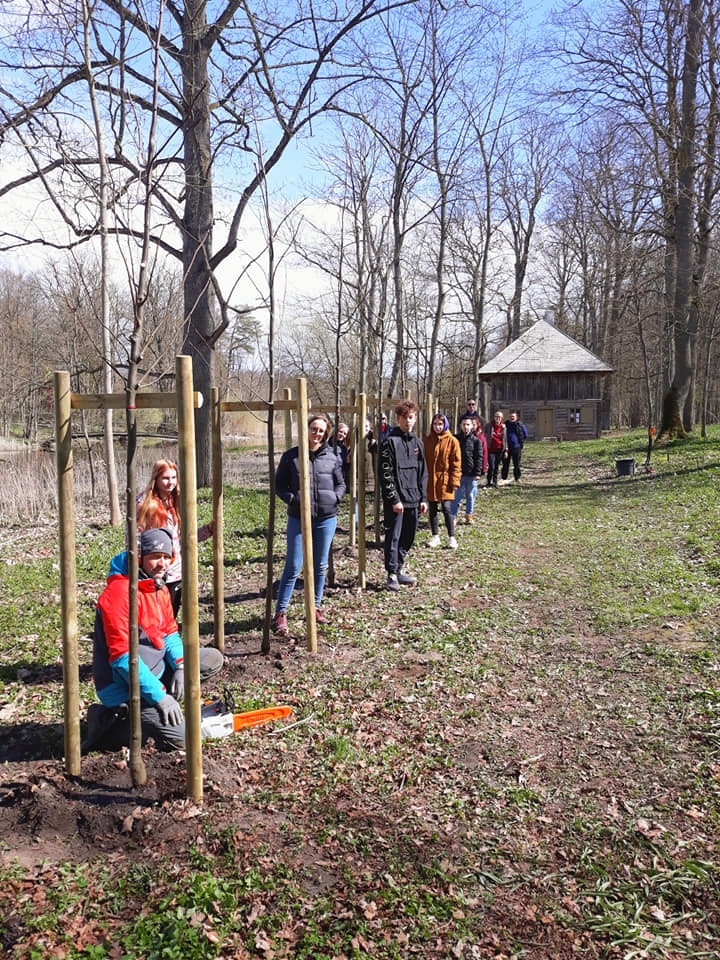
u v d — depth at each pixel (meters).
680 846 3.40
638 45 19.81
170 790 3.78
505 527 12.19
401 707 4.99
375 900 3.07
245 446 36.56
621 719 4.75
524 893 3.15
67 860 3.30
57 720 4.75
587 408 42.88
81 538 11.13
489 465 18.55
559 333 44.47
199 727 3.66
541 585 8.25
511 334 45.69
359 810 3.71
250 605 7.46
